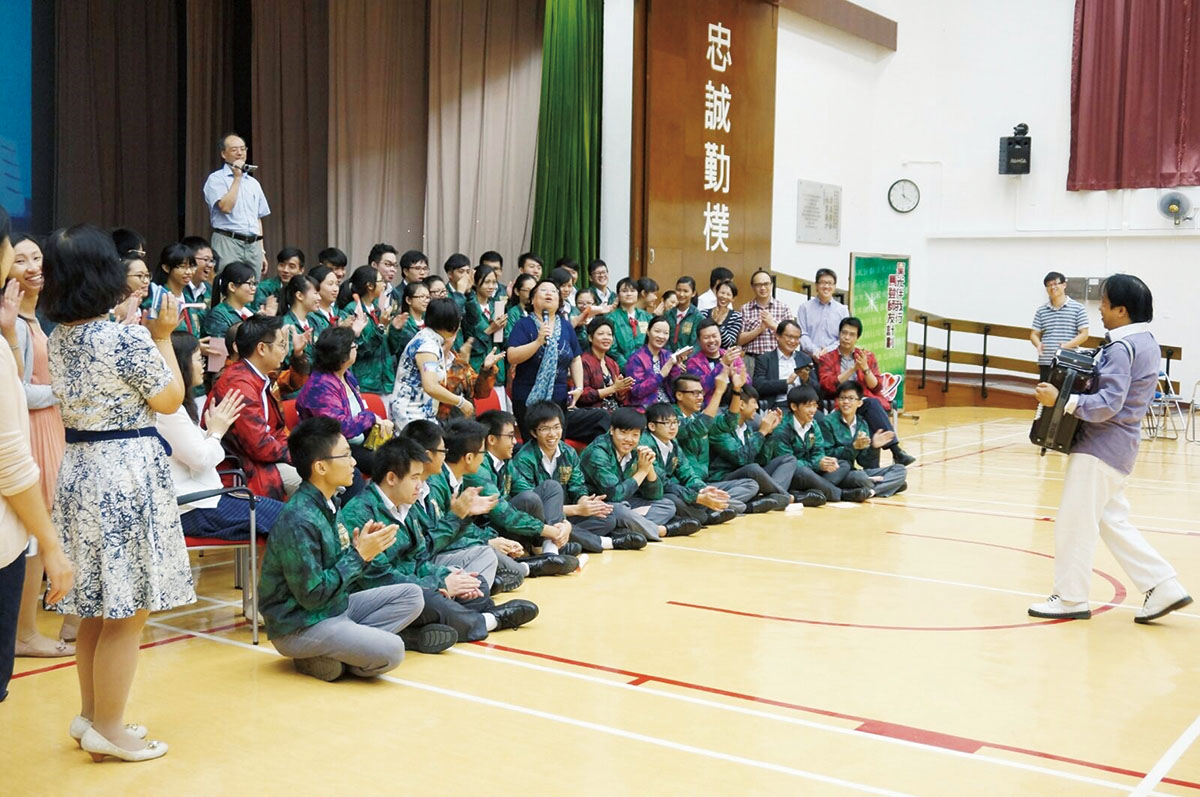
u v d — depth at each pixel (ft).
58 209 31.78
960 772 10.44
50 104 31.76
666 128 35.47
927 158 50.96
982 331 48.65
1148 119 46.68
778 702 12.33
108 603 9.71
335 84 32.94
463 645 14.35
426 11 34.60
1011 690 12.94
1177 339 46.85
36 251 13.50
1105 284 16.40
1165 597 15.94
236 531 14.58
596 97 34.81
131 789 9.79
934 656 14.24
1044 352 40.29
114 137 33.04
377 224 34.06
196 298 21.98
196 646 14.25
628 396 25.43
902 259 38.47
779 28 43.11
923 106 50.93
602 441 21.29
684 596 17.07
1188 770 10.62
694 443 24.30
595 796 9.71
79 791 9.74
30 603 13.69
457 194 34.58
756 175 40.40
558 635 14.84
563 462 20.16
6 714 11.69
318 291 22.18
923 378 49.08
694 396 24.22
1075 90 48.03
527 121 36.11
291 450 12.74
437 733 11.21
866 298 37.52
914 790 10.00
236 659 13.70
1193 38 45.88
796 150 44.75
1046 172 49.08
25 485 8.36
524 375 22.90
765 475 24.88
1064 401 15.94
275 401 17.04
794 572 18.86
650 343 26.02
